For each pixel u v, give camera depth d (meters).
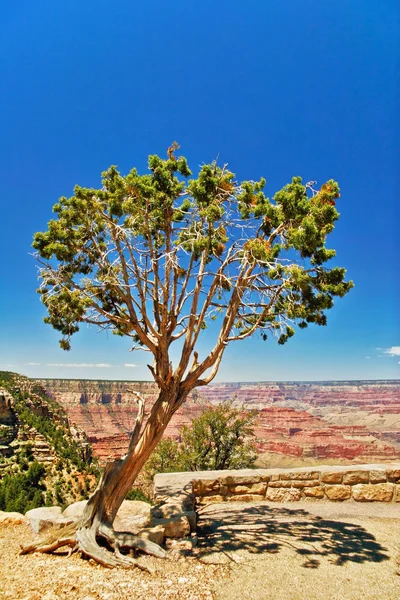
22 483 46.00
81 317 8.14
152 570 5.87
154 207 8.38
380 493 9.95
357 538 7.50
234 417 22.09
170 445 23.16
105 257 8.19
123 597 5.09
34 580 5.46
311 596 5.32
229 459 21.64
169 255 7.64
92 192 8.33
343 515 8.91
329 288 7.34
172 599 5.12
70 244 8.23
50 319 8.78
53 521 7.52
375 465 10.73
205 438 21.72
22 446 57.41
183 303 8.19
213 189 8.31
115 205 8.07
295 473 10.15
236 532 7.81
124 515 8.00
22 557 6.33
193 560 6.41
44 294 8.45
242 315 9.22
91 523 6.72
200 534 7.75
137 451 7.09
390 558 6.59
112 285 8.00
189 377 7.84
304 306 7.72
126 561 6.05
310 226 6.78
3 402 62.53
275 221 7.97
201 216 8.41
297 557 6.58
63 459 57.62
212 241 8.98
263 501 9.99
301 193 7.66
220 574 5.91
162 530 7.11
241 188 8.88
